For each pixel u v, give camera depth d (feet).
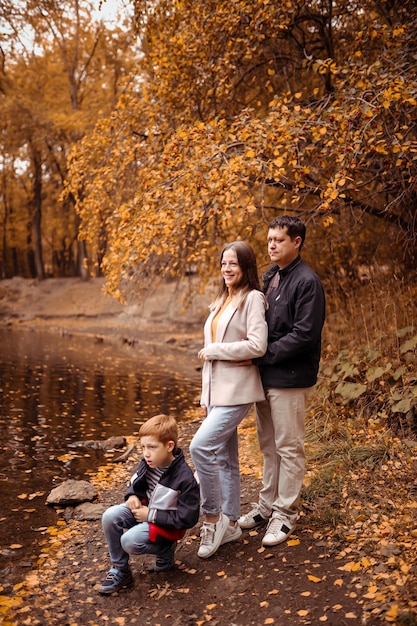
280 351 10.35
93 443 18.34
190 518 9.78
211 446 10.44
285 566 10.10
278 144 15.43
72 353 41.91
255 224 21.33
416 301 20.22
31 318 73.10
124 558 9.84
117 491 14.26
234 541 11.34
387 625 8.09
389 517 11.23
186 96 21.62
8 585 9.94
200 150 15.62
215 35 20.57
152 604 9.37
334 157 17.29
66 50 82.12
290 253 10.72
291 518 11.06
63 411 23.12
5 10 29.40
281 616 8.74
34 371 32.99
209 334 11.06
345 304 25.23
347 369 17.88
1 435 19.38
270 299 10.95
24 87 83.87
